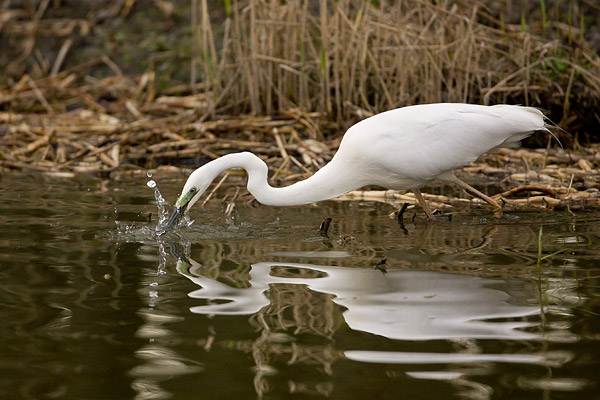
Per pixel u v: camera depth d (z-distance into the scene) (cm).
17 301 615
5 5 2153
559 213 966
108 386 464
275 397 446
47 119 1623
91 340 534
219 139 1427
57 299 620
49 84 1873
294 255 766
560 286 641
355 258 750
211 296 627
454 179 941
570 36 1483
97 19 2100
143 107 1680
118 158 1376
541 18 1777
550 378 465
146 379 473
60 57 1989
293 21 1495
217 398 446
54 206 1017
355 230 888
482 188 1160
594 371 473
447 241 821
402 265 718
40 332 549
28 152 1398
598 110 1445
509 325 551
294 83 1562
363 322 561
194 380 471
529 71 1436
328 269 708
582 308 584
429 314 576
